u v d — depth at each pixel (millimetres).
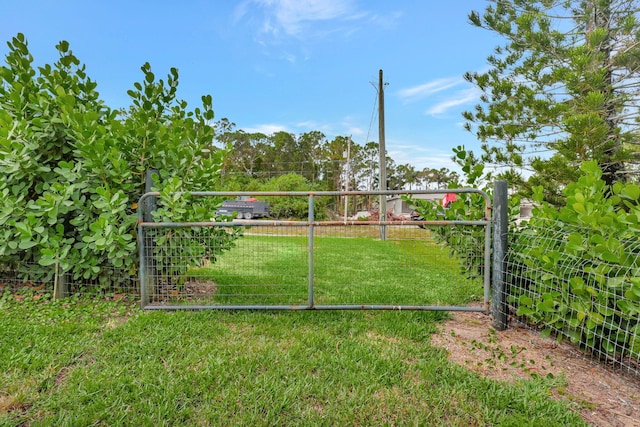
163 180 3516
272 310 3168
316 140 51219
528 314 2594
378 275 4832
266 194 3154
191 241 3520
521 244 2855
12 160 3191
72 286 3512
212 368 2086
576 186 2646
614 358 2199
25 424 1582
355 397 1829
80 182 3332
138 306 3295
